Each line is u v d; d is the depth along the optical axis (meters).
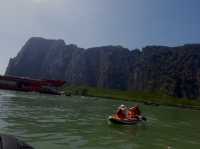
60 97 71.62
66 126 23.45
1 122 21.98
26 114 29.31
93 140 18.20
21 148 7.29
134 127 26.45
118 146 17.08
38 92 85.31
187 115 51.56
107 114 37.22
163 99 107.94
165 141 20.34
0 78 87.00
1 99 47.03
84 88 120.69
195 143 20.61
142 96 110.50
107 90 120.38
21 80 88.56
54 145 15.64
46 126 22.41
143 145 18.17
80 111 38.66
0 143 7.07
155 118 38.06
